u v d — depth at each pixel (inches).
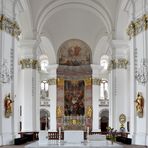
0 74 743.1
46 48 1455.5
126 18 1058.7
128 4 855.7
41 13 1099.3
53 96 1488.7
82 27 1405.0
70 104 1507.1
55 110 1487.5
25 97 1113.4
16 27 824.3
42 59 1679.4
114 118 1097.4
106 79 1685.5
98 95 1487.5
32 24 1095.0
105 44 1418.6
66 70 1505.9
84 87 1509.6
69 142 778.2
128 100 1304.1
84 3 1115.9
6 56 778.8
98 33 1397.6
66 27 1406.3
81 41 1465.3
